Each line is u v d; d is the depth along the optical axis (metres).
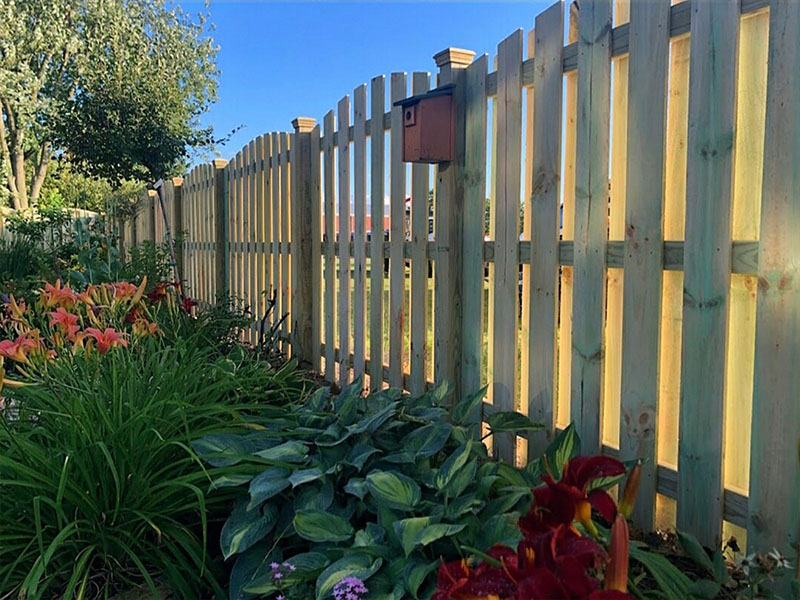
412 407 2.44
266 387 3.06
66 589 1.73
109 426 1.94
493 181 2.66
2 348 2.32
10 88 13.45
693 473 1.86
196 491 1.78
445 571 1.08
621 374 2.09
